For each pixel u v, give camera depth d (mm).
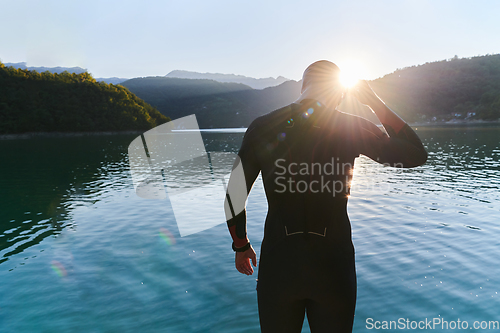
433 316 2766
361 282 3420
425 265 3797
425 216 6012
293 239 1279
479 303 2939
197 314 2885
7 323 2814
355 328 2631
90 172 15258
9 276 3816
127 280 3613
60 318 2873
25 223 6426
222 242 4750
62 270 3947
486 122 118750
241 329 2652
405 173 12414
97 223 6121
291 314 1319
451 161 16156
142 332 2639
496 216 5941
